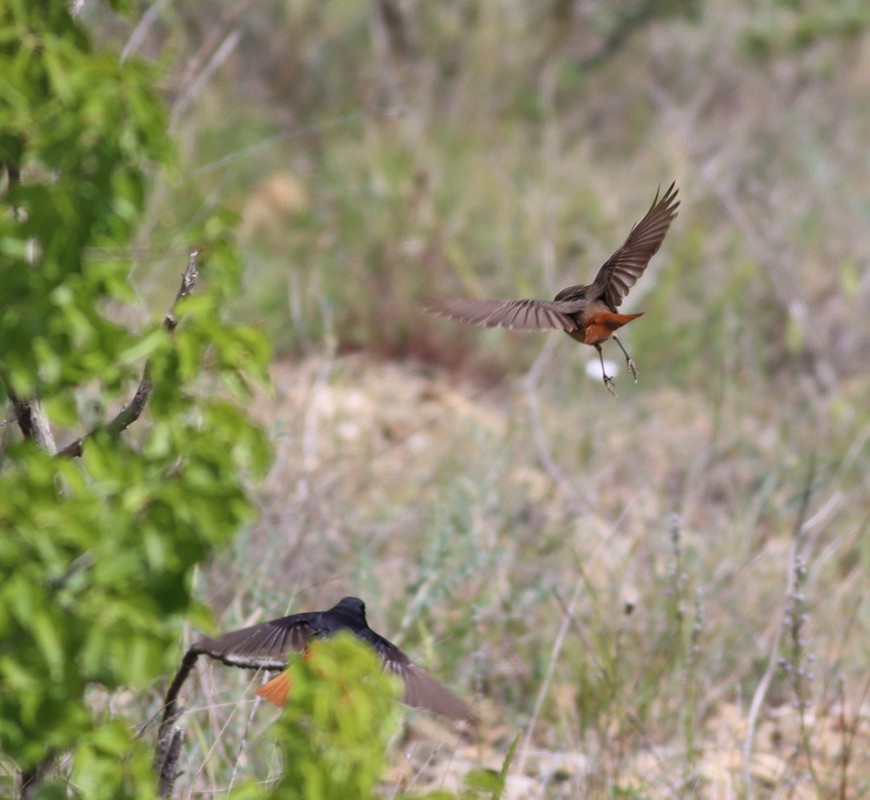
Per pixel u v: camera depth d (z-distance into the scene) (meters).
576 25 25.44
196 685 8.88
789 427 15.86
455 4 23.86
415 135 20.38
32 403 5.40
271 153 20.23
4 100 4.25
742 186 21.73
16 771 5.96
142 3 17.44
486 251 18.67
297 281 17.48
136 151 4.33
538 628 11.13
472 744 10.07
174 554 4.02
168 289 14.16
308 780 4.00
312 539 11.45
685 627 10.79
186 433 4.11
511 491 13.40
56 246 4.18
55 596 3.98
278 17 22.41
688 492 13.91
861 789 9.21
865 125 24.36
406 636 10.23
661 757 9.51
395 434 15.13
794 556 10.16
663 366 17.56
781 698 10.71
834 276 19.28
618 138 23.67
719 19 26.70
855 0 28.89
